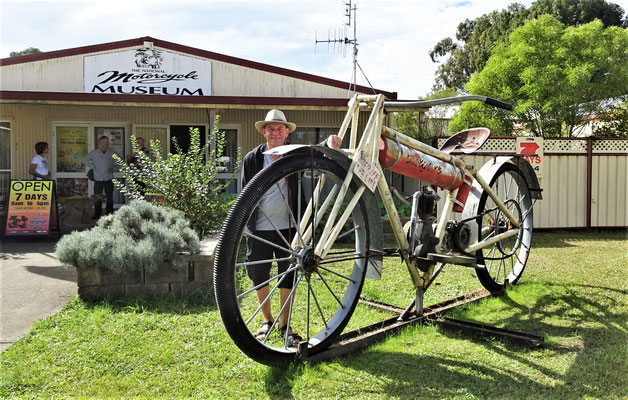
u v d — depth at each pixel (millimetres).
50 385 2699
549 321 3809
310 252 2891
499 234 4445
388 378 2777
